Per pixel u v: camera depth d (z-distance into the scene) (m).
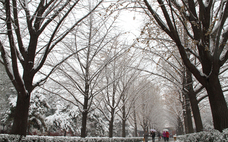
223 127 5.03
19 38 6.07
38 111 19.69
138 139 23.53
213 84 5.41
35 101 19.70
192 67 5.71
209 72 5.57
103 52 11.34
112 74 15.13
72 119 24.52
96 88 14.26
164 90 19.88
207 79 5.54
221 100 5.29
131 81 15.39
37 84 6.12
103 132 30.23
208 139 4.79
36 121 19.78
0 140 4.50
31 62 5.98
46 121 21.88
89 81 10.66
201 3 5.73
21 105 5.50
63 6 6.50
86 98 10.59
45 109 20.69
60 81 11.53
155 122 38.59
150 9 6.06
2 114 18.72
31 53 6.09
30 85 5.83
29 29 6.22
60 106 24.14
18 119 5.38
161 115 40.06
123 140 15.55
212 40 5.89
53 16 6.45
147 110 28.00
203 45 5.58
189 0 6.25
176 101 24.03
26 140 5.21
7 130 20.34
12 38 5.14
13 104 18.61
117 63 14.18
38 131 20.56
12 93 19.86
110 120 15.24
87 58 10.53
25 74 5.86
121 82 16.69
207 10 5.84
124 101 18.22
